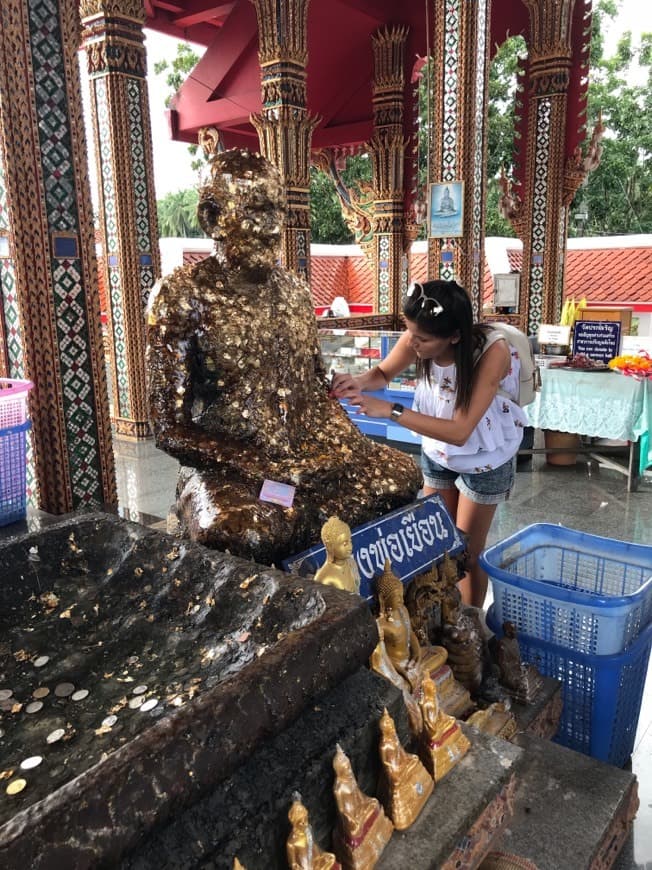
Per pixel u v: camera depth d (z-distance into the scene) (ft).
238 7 28.58
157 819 2.96
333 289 45.21
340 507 7.45
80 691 4.62
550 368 18.21
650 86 55.01
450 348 8.59
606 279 37.60
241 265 7.34
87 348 11.12
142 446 21.26
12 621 5.23
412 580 7.21
